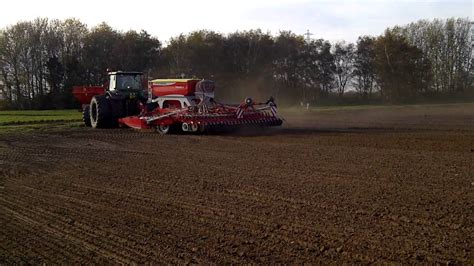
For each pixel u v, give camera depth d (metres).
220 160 11.35
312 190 7.94
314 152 12.19
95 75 56.44
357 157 11.23
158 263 5.07
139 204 7.50
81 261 5.24
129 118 19.48
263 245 5.49
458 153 11.64
